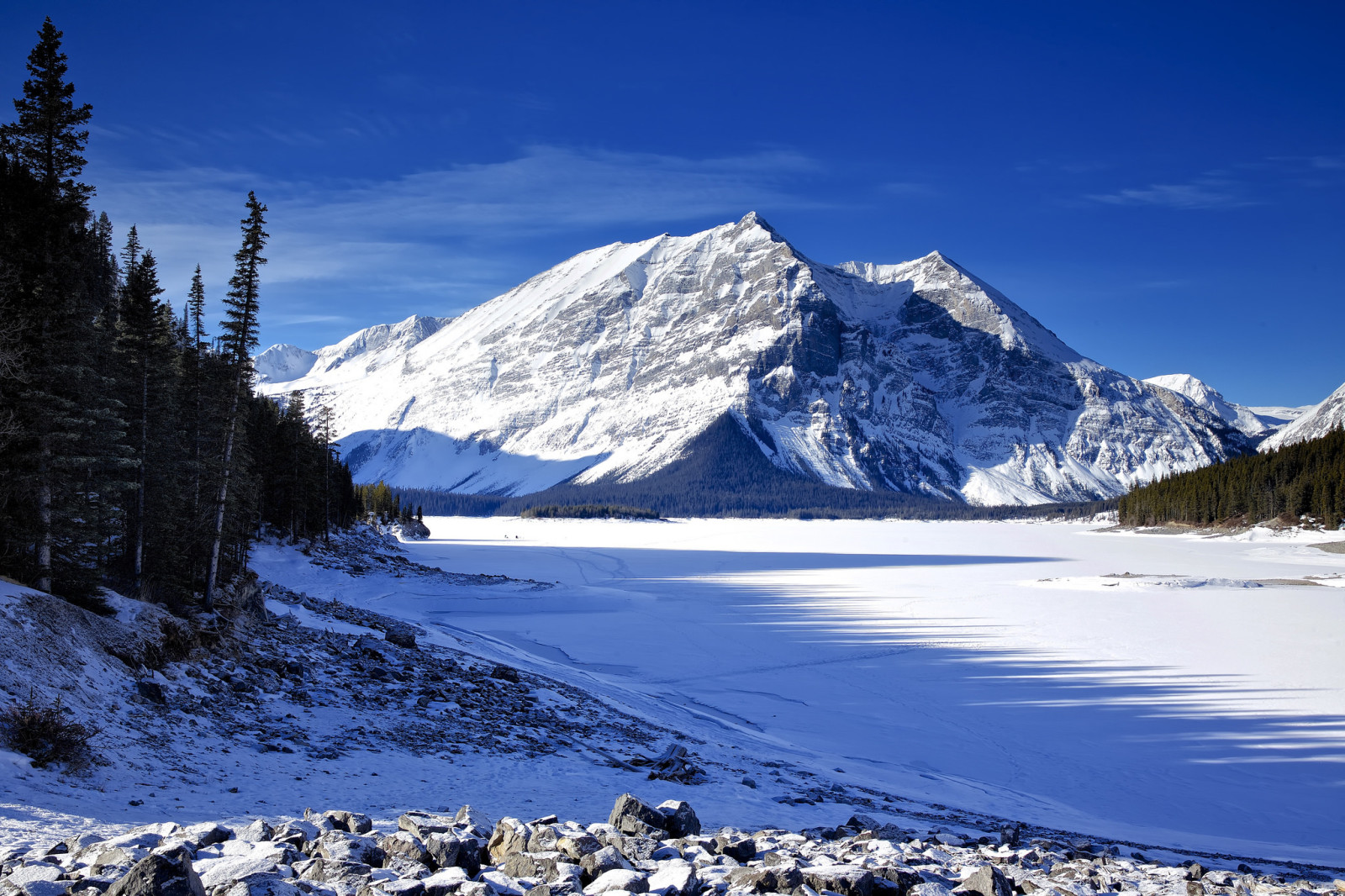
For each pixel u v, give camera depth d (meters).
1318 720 38.91
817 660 53.81
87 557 28.66
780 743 34.09
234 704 24.50
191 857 8.05
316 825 12.08
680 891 8.73
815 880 9.25
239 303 37.75
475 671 39.34
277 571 75.31
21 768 14.45
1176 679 48.09
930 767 31.69
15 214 26.88
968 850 14.68
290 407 86.31
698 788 21.77
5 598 20.86
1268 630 65.62
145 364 36.41
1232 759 33.12
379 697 29.89
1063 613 76.88
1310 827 25.77
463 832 11.30
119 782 15.41
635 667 51.22
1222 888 12.30
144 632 26.16
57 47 28.17
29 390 26.45
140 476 35.53
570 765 23.23
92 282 49.16
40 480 26.28
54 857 9.41
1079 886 10.84
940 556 164.88
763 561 151.12
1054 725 38.38
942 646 59.00
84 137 28.70
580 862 9.84
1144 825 25.25
